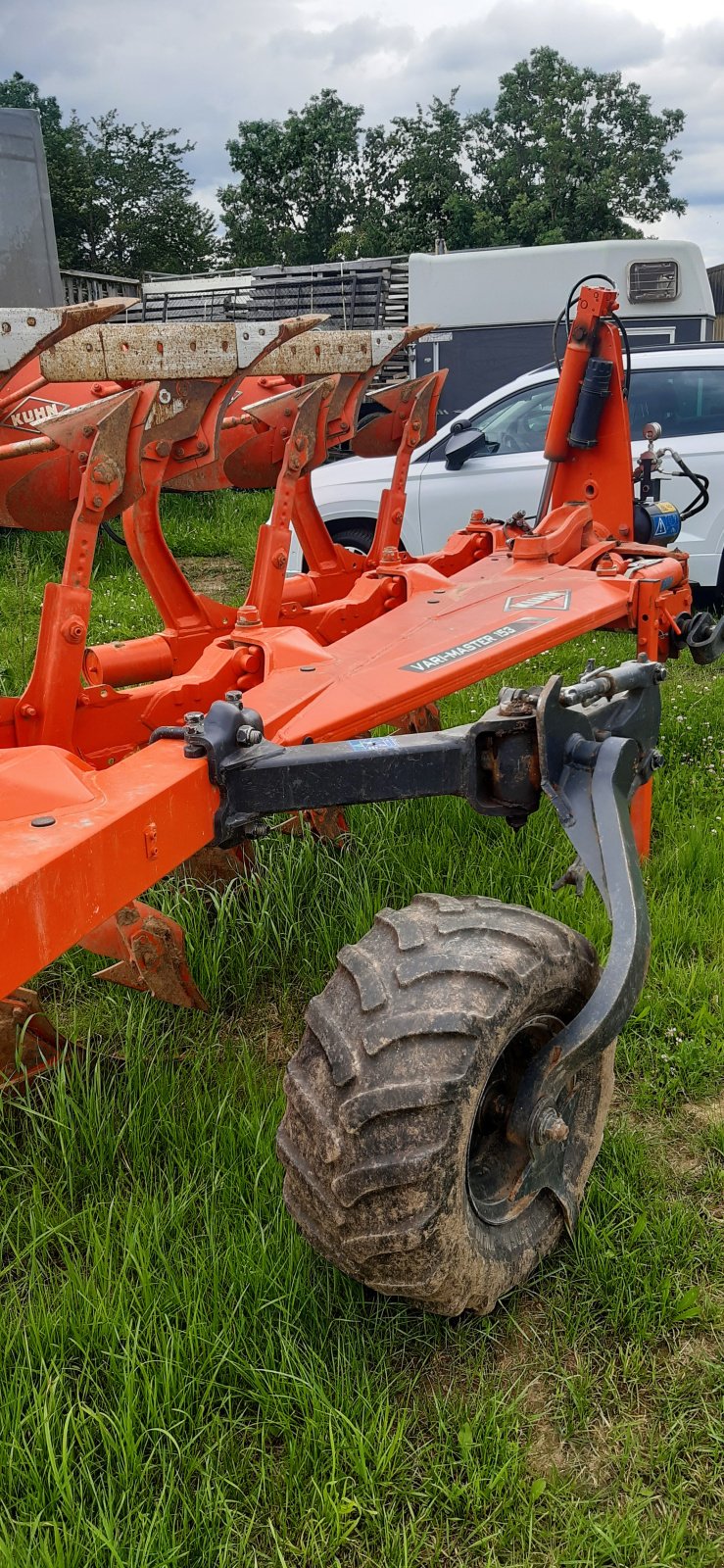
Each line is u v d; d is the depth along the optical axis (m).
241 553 11.77
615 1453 2.19
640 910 2.36
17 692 6.16
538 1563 1.99
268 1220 2.65
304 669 3.66
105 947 3.20
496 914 2.36
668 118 53.09
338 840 4.38
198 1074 3.26
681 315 13.85
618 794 2.53
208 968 3.67
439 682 3.55
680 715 6.08
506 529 5.17
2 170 9.16
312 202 53.75
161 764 2.48
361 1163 2.04
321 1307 2.44
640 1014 3.50
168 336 3.48
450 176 53.38
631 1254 2.56
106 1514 1.97
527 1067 2.30
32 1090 3.08
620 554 5.05
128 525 4.36
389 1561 1.97
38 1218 2.66
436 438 8.46
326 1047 2.16
